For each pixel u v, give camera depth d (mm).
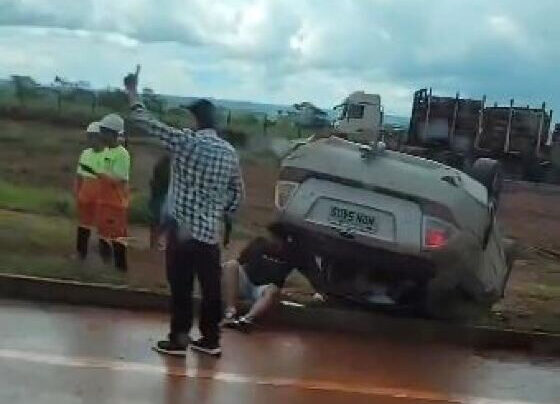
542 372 7473
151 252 10070
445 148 27219
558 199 22141
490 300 8625
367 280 7965
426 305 7988
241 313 7688
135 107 6461
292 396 5961
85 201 8930
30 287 7582
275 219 8023
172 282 6449
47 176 14953
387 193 7742
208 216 6363
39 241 9734
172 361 6363
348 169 7887
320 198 7867
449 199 7730
